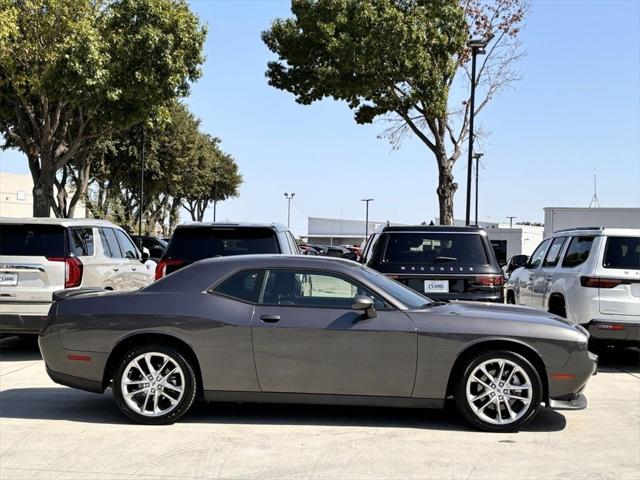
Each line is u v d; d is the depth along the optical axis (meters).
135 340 6.20
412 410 6.69
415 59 21.03
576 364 5.88
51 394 7.38
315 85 23.81
